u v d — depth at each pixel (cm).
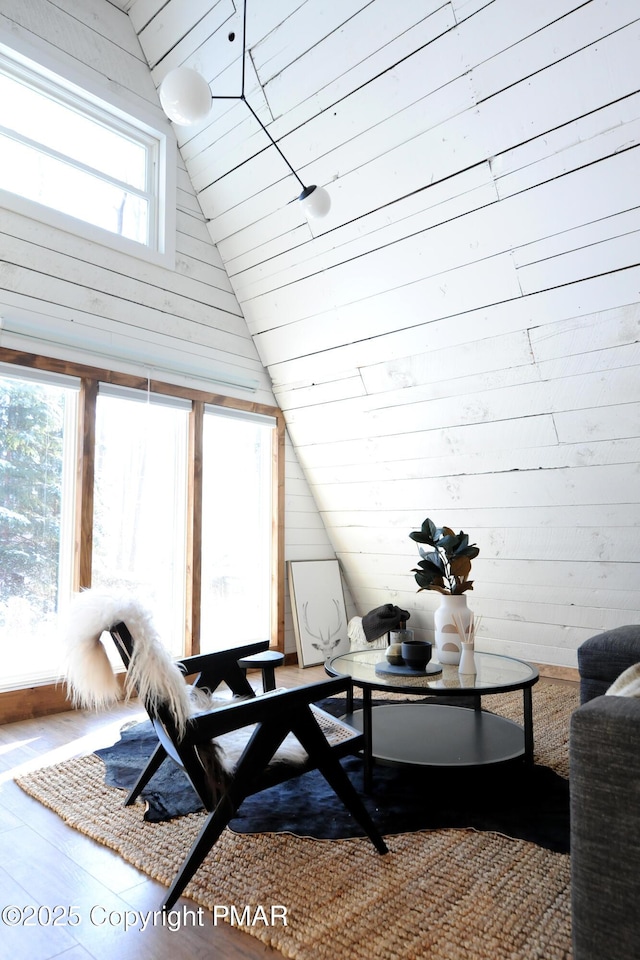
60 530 298
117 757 236
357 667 239
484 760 199
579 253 245
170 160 342
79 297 302
